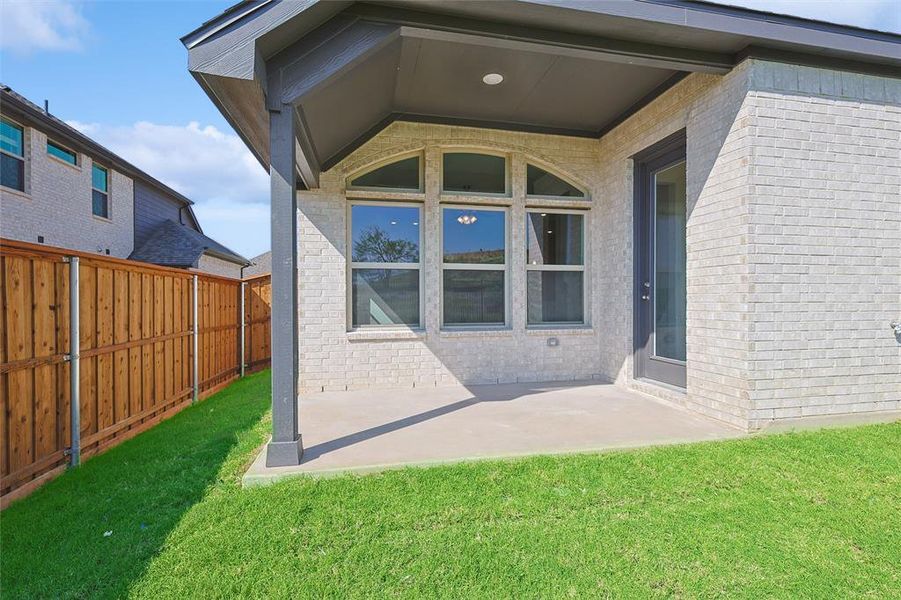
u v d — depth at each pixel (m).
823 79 4.44
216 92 3.50
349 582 2.18
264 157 5.30
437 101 5.91
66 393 3.69
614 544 2.45
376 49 3.69
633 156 6.12
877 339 4.56
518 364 6.66
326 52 3.55
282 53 3.51
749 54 4.25
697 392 4.84
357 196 6.31
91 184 12.49
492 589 2.13
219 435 4.47
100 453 4.06
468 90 5.59
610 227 6.61
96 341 4.08
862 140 4.52
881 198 4.57
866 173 4.54
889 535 2.53
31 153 10.48
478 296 6.75
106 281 4.25
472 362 6.54
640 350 6.12
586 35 4.07
